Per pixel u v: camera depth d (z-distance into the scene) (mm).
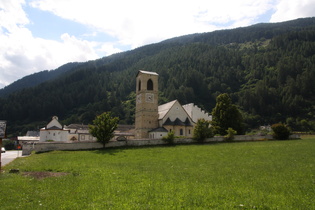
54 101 184625
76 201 16266
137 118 78438
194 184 20516
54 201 16281
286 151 41969
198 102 174125
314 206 14586
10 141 104625
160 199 16219
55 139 88375
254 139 64312
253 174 24516
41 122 169000
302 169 26562
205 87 182125
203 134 59719
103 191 18469
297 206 14648
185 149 48844
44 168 30109
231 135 62062
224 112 73438
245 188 18938
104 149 52469
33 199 16984
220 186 19672
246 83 199625
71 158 41188
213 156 39750
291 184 20016
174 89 173375
